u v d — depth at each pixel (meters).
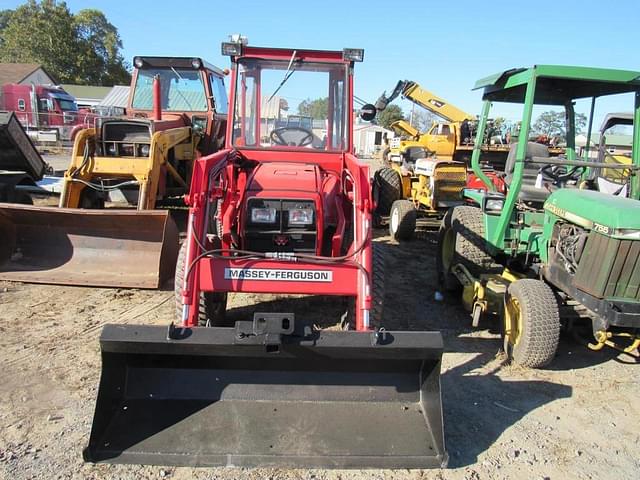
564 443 3.36
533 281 4.36
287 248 4.07
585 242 4.13
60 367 4.01
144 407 3.08
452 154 12.30
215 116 8.82
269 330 2.87
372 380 3.21
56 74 54.97
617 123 6.28
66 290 5.70
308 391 3.18
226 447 2.89
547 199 4.77
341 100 4.80
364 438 2.98
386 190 10.09
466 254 5.66
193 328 2.94
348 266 3.70
